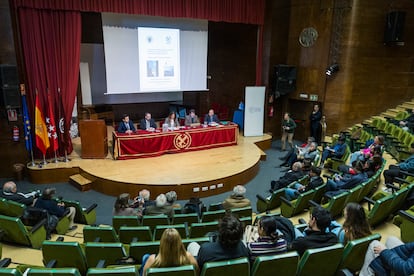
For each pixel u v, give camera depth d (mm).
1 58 7957
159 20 10125
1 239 4715
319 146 11133
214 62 13820
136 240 4148
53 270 2607
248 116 11805
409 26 11383
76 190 8023
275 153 11328
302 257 2992
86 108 12195
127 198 5488
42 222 4734
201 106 14359
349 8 10820
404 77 11875
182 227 4328
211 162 9078
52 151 9039
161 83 10477
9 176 8680
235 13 10711
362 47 11125
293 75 12008
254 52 12297
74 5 8414
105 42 9508
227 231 2791
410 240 4004
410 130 9391
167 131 9500
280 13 11805
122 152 8977
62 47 8656
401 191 4793
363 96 11586
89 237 4281
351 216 3346
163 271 2543
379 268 2797
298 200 5535
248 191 8219
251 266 2971
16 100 8047
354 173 6316
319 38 11422
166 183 7570
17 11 8062
